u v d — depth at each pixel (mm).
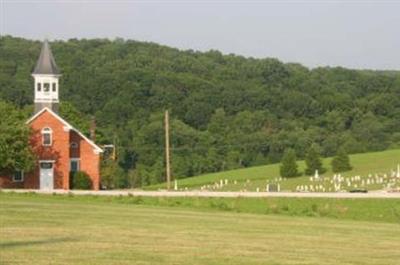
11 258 25062
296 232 39500
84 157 93625
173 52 197125
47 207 51000
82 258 25797
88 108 156000
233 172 137000
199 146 151000
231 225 42469
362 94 180000
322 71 188875
